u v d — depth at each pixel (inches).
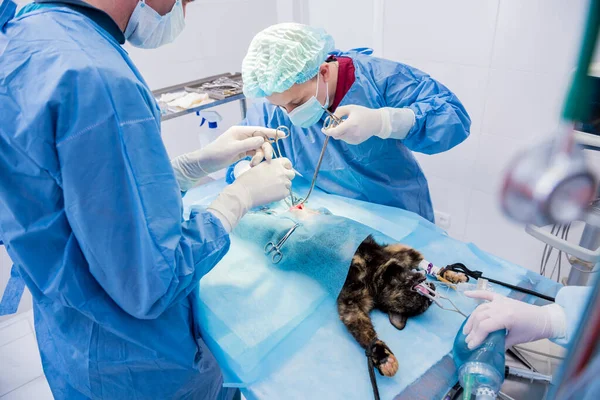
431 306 43.0
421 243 53.1
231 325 43.1
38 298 39.8
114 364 41.7
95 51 33.5
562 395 12.8
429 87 60.8
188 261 37.1
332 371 37.4
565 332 31.4
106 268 34.1
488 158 86.0
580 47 9.8
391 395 34.3
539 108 74.4
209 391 53.8
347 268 44.9
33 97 31.0
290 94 55.3
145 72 97.8
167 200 35.3
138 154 33.4
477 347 32.4
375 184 65.5
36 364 84.3
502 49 75.5
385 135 56.0
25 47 32.3
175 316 42.8
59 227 34.2
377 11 91.0
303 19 111.7
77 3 36.3
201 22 101.3
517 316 32.6
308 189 69.5
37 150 30.8
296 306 44.9
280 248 50.9
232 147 54.4
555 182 10.8
